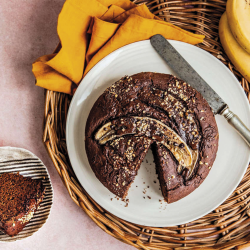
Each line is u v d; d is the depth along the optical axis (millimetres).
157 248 728
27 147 791
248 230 756
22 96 789
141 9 706
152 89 679
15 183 755
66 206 791
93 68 715
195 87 710
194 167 673
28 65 786
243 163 723
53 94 725
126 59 725
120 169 669
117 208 723
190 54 726
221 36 724
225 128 729
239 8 668
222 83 728
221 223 744
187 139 669
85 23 706
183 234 738
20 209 747
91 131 681
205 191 725
